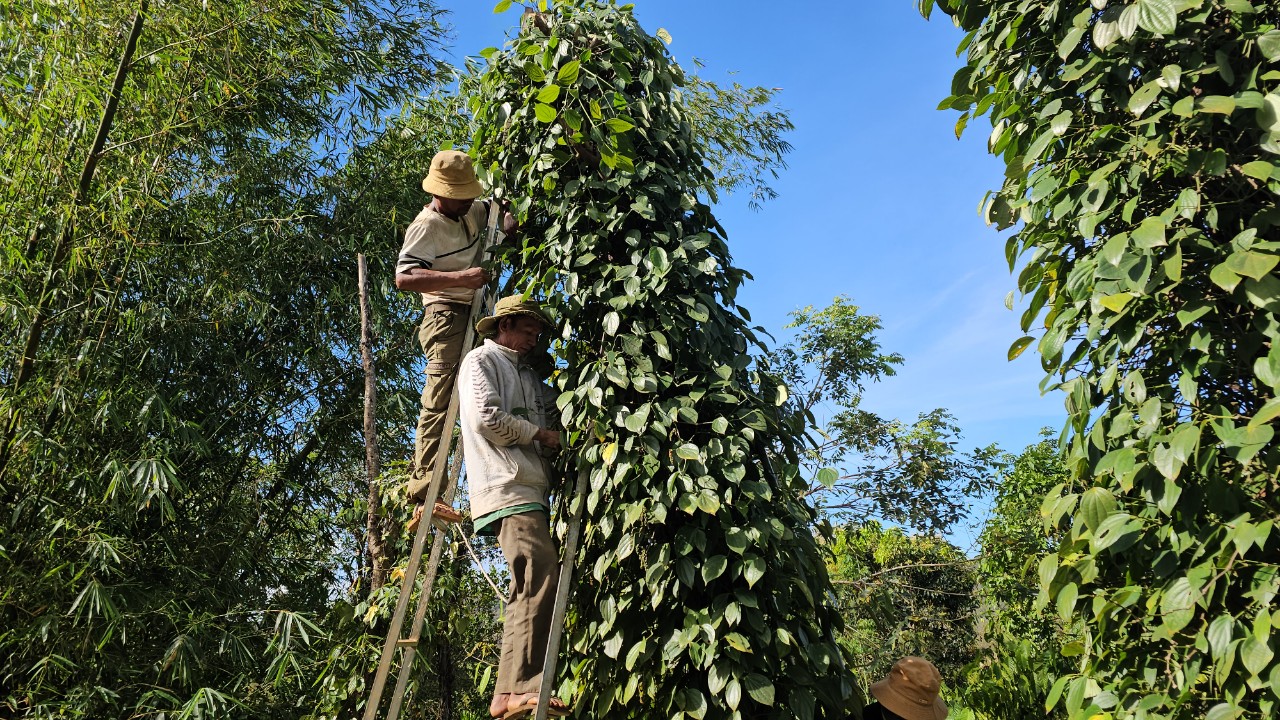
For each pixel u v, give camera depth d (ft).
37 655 15.80
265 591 21.16
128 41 17.12
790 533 7.60
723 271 8.96
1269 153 5.93
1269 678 5.31
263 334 21.62
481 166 9.54
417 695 18.89
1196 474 5.97
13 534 15.69
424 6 23.73
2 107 16.34
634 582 8.05
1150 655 6.31
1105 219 6.54
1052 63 7.02
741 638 7.15
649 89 9.32
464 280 9.30
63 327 17.26
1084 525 6.53
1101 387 6.32
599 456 8.18
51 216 16.42
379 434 22.49
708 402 8.15
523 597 8.07
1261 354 5.83
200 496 20.08
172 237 19.52
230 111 19.61
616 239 8.82
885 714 9.21
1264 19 6.07
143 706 16.21
